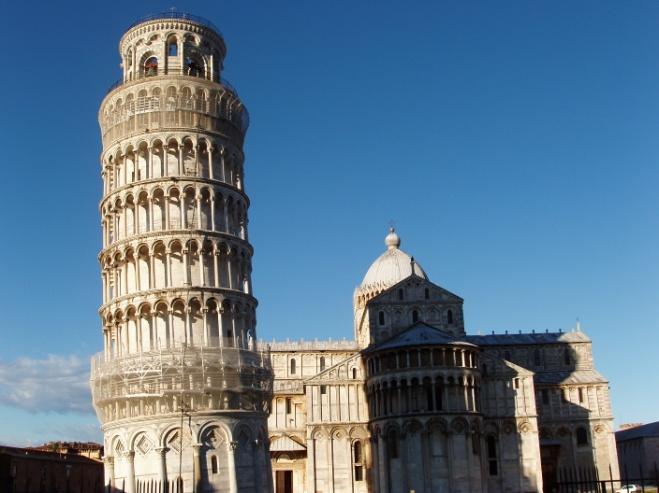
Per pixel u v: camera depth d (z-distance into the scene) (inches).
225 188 3521.2
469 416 4106.8
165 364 3125.0
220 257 3417.8
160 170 3454.7
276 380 5236.2
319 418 4522.6
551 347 5221.5
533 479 4347.9
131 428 3144.7
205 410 3139.8
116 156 3531.0
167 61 3654.0
